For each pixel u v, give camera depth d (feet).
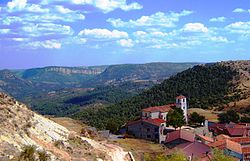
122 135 481.05
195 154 326.44
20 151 129.39
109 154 199.72
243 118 622.13
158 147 369.91
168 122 488.44
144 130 474.49
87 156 171.01
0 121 148.15
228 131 508.53
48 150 150.71
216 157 234.58
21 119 166.61
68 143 177.88
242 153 365.40
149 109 548.31
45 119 196.75
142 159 271.49
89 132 271.90
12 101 180.14
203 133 488.85
